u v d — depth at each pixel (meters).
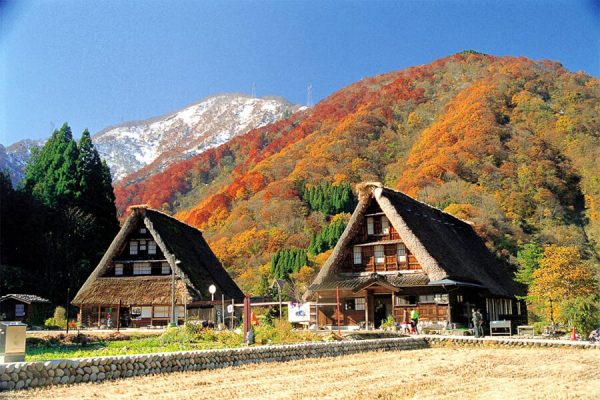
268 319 28.45
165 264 40.53
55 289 50.50
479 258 44.31
